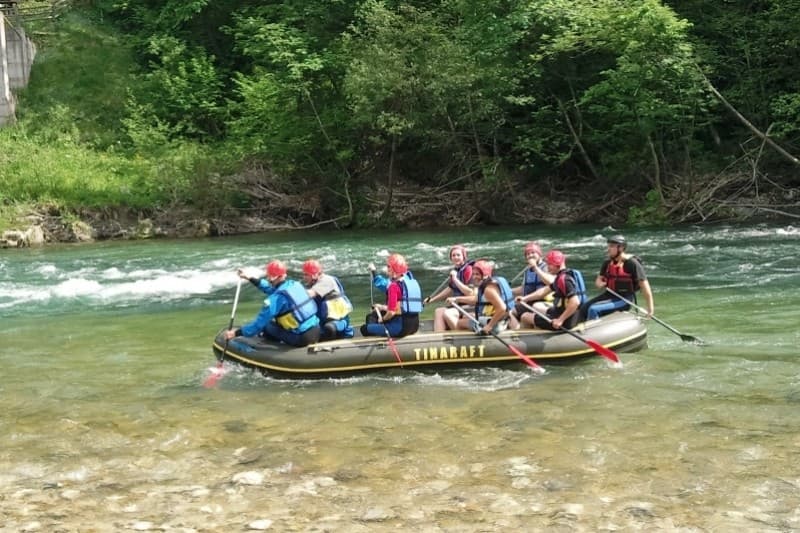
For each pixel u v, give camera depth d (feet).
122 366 25.34
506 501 14.37
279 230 74.69
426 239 62.64
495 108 70.69
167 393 22.11
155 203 73.10
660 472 15.48
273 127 77.56
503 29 68.90
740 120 73.10
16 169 73.67
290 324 23.35
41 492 15.33
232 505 14.52
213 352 26.05
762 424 18.03
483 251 53.16
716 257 44.98
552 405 19.97
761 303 31.71
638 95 66.69
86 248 62.03
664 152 74.95
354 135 77.25
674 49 64.39
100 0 102.78
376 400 20.95
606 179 75.31
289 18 80.89
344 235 68.44
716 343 25.73
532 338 23.85
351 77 69.10
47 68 90.84
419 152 78.95
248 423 19.31
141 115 85.20
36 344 28.89
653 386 21.35
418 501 14.49
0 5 90.94
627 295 26.40
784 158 72.90
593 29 64.95
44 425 19.51
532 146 74.43
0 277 46.42
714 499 14.21
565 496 14.52
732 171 72.74
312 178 79.30
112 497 15.01
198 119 86.48
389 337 23.56
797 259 42.93
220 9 92.73
